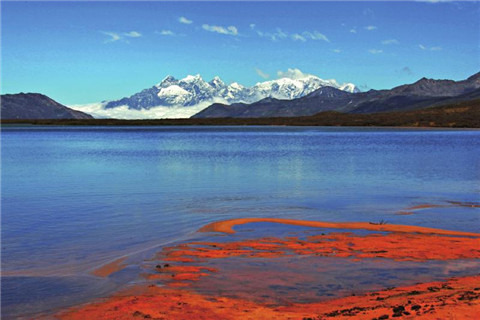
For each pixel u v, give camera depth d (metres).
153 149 70.38
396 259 12.75
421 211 20.75
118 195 25.69
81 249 14.20
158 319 8.72
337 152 62.09
